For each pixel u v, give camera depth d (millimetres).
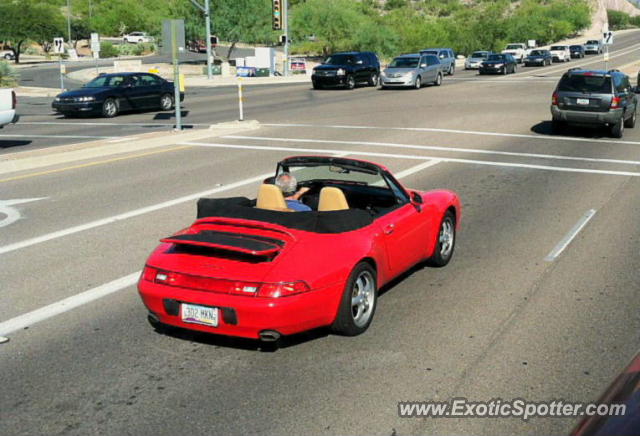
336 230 5832
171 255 5695
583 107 19344
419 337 5965
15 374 5324
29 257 8484
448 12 161375
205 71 59625
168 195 12039
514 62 53094
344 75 37844
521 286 7320
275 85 44094
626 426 2416
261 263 5355
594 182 13117
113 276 7734
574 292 7125
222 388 5062
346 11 74750
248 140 19031
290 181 7004
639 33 150125
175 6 68875
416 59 38500
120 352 5727
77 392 5020
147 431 4473
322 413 4672
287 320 5230
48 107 30953
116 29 117562
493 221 10180
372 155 16203
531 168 14617
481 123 22516
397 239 6625
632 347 5734
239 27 66750
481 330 6117
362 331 6051
